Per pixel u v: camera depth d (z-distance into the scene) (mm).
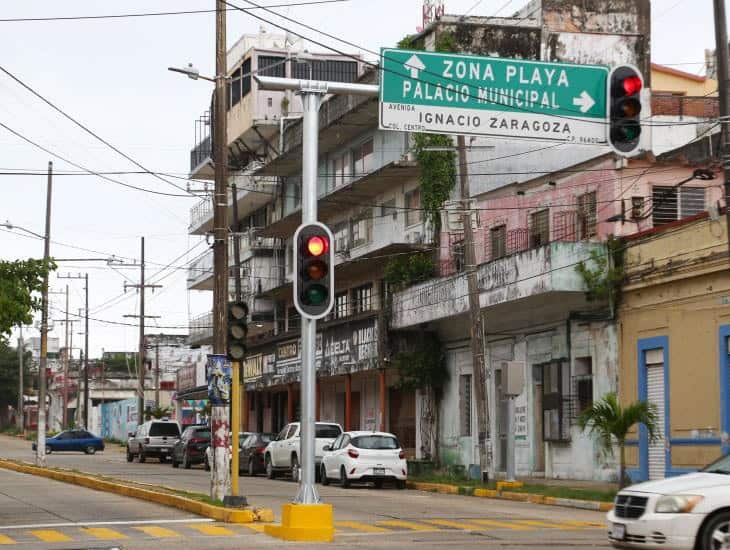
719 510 12766
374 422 47125
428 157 39688
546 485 29500
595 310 31359
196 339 69188
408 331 40812
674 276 27984
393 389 45344
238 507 20609
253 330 61031
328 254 16938
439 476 34969
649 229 30172
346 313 50031
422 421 41531
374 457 32469
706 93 44531
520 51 41062
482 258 37844
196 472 42281
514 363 29172
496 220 37312
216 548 15578
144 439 52812
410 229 42312
